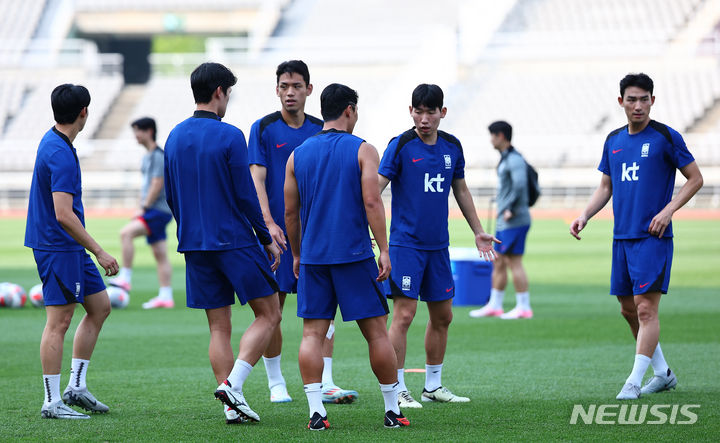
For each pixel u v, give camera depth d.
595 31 158.75
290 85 22.22
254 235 19.80
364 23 174.38
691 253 69.38
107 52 192.38
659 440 17.52
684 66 147.12
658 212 22.78
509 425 18.92
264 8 170.38
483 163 134.50
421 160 21.50
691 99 138.88
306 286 18.94
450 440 17.45
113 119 155.88
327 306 18.94
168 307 42.62
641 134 23.11
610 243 81.94
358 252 18.66
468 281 44.31
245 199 19.20
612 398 22.00
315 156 18.94
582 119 142.12
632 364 27.27
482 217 116.56
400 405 21.09
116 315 39.72
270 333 19.64
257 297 19.52
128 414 20.11
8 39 170.12
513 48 156.50
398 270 21.48
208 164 19.19
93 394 22.56
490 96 149.62
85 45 170.00
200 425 18.91
